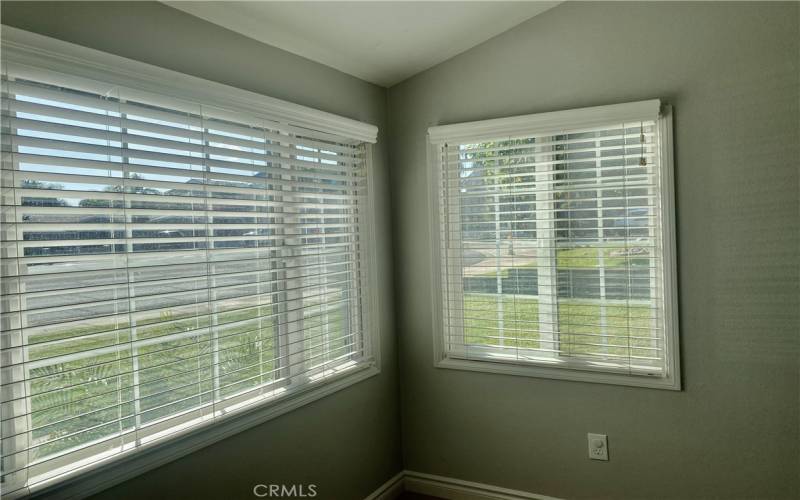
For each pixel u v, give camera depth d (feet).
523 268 8.04
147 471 5.08
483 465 8.39
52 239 4.50
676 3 6.95
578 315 7.72
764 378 6.68
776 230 6.56
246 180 6.20
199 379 5.72
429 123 8.60
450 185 8.44
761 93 6.56
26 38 4.17
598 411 7.57
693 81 6.88
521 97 7.88
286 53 6.95
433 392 8.78
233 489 6.03
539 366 7.95
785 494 6.61
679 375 7.04
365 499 8.17
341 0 6.12
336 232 7.92
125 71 4.90
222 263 5.84
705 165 6.86
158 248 5.41
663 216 7.05
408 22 6.98
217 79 5.97
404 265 8.95
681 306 7.04
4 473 4.02
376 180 8.63
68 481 4.44
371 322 8.45
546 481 7.93
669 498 7.19
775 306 6.59
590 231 7.61
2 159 4.14
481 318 8.38
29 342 4.33
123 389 4.80
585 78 7.47
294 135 7.03
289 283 6.90
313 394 7.12
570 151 7.51
